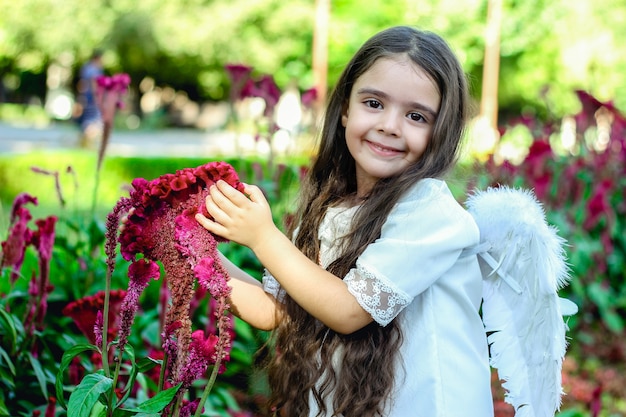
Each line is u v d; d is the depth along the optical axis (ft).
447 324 5.84
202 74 75.87
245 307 6.23
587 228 15.15
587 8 55.47
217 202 5.01
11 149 44.19
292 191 12.76
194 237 4.77
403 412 5.80
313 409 6.14
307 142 15.03
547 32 57.21
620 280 16.46
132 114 81.30
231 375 10.16
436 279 5.78
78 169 29.86
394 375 5.82
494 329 6.20
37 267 9.36
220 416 8.61
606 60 54.19
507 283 6.22
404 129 5.96
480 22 53.47
